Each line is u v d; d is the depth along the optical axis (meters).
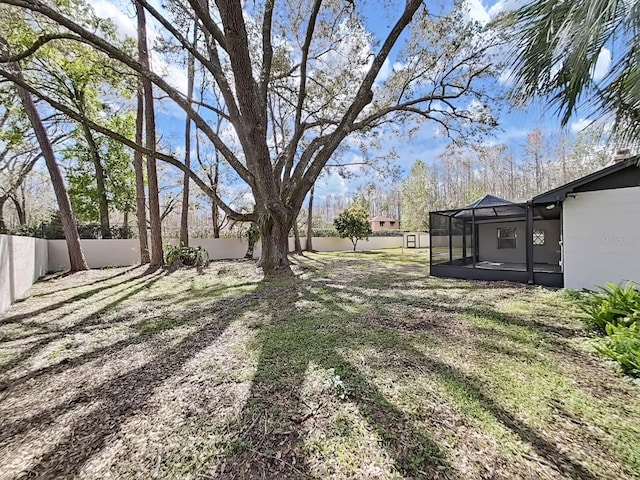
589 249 5.45
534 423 1.82
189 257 10.59
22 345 3.35
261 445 1.68
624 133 2.42
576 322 3.71
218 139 8.16
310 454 1.60
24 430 1.89
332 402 2.08
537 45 2.46
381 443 1.67
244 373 2.55
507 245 10.45
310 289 6.16
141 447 1.70
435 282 6.91
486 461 1.53
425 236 23.48
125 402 2.17
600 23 1.88
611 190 5.25
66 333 3.74
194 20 7.48
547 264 9.46
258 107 5.96
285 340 3.29
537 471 1.46
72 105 10.52
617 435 1.71
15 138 11.45
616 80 2.25
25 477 1.52
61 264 10.41
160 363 2.83
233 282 7.18
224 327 3.84
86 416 2.02
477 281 6.97
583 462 1.52
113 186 13.55
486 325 3.66
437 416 1.90
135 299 5.58
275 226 8.29
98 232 11.96
